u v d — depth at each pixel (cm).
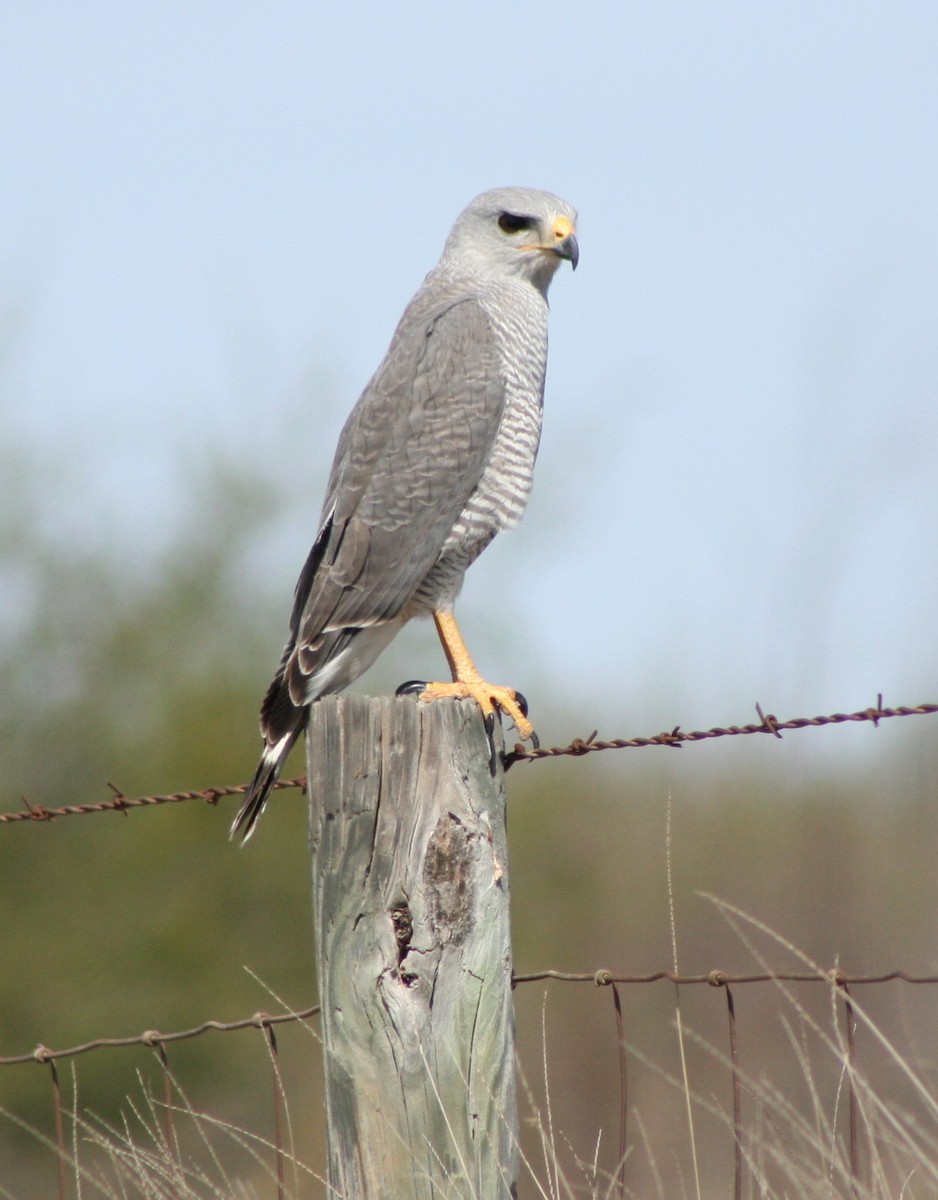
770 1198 583
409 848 538
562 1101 1386
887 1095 794
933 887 1641
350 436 875
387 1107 538
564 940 1803
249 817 736
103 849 1897
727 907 634
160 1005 1783
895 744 1775
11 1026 1758
